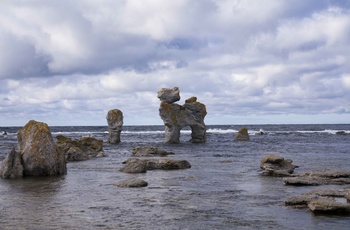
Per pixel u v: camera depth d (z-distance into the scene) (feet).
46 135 80.94
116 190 61.36
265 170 83.35
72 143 133.80
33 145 79.51
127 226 39.86
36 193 58.85
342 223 40.47
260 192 59.36
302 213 45.01
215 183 68.59
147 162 91.81
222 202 51.72
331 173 72.54
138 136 311.47
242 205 49.75
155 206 49.32
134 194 57.77
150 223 41.04
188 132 403.13
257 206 49.08
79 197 55.47
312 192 54.85
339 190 56.13
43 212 46.01
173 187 64.23
